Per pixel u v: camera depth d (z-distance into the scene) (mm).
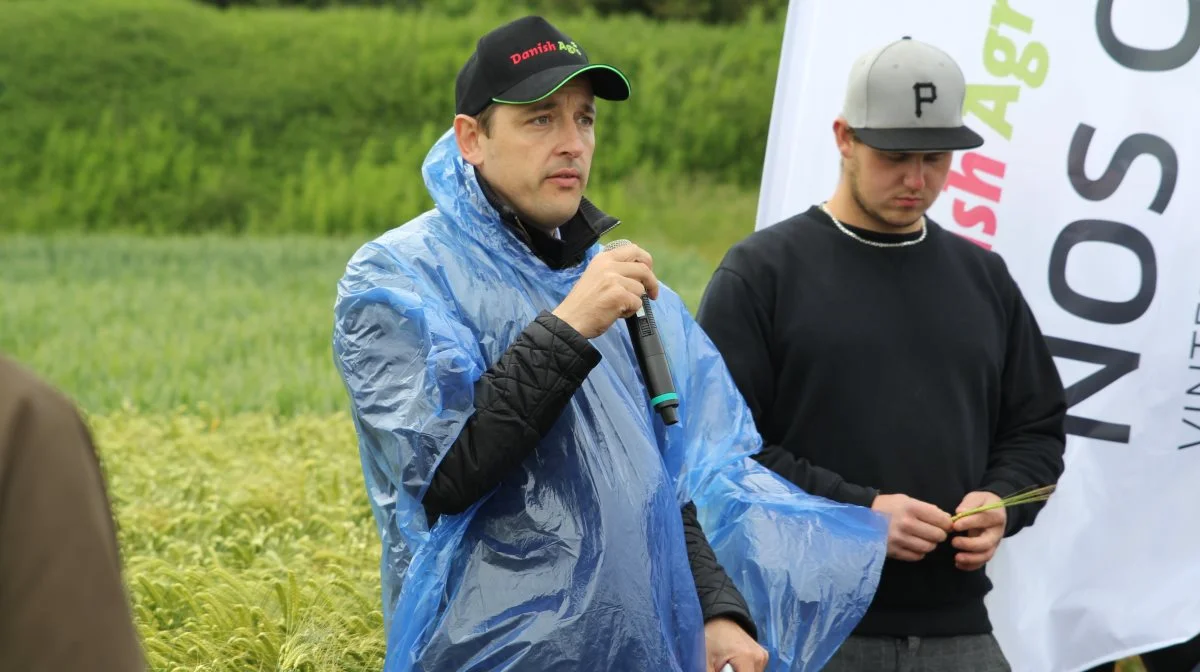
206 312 25906
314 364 19422
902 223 5781
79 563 2256
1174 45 6871
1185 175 6871
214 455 11383
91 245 35844
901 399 5645
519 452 4137
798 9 7176
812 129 7094
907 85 5672
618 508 4293
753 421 5266
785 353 5711
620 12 51312
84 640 2240
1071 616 6832
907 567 5617
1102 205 6930
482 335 4410
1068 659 6832
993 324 5898
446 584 4332
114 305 26594
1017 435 6016
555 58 4449
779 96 7191
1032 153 6988
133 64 44906
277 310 25781
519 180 4457
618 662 4191
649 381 4613
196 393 17172
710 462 4945
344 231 39812
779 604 5051
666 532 4402
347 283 4438
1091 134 6938
